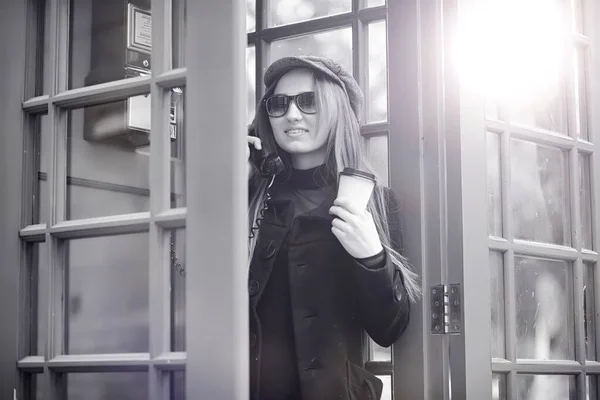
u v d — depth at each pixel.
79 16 2.31
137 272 2.06
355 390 2.66
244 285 1.83
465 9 2.60
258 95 2.99
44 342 2.16
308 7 2.97
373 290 2.56
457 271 2.51
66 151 2.23
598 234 2.97
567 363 2.79
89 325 2.13
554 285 2.85
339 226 2.61
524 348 2.74
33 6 2.31
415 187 2.61
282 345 2.73
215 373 1.82
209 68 1.89
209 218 1.86
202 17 1.91
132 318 2.08
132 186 2.19
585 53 3.05
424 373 2.54
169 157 1.99
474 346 2.49
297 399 2.70
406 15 2.67
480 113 2.60
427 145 2.61
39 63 2.30
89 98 2.15
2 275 2.23
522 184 2.81
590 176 3.00
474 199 2.55
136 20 2.30
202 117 1.89
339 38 2.91
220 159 1.86
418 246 2.58
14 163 2.25
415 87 2.63
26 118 2.27
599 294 2.95
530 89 2.85
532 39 2.86
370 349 2.80
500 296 2.66
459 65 2.56
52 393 2.11
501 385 2.64
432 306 2.55
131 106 2.21
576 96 3.01
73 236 2.14
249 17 3.11
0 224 2.24
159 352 1.94
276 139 2.81
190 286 1.87
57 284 2.17
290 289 2.71
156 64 2.01
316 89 2.76
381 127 2.75
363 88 2.83
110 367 2.01
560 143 2.88
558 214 2.90
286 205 2.79
